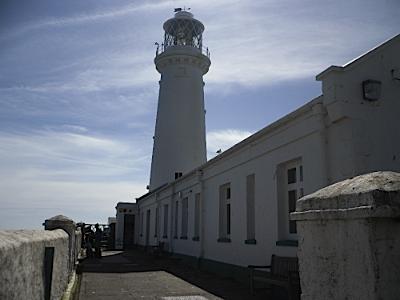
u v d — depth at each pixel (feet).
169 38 95.86
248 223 38.11
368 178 9.52
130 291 32.86
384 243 8.47
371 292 8.35
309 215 10.64
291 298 24.48
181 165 84.33
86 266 53.98
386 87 25.48
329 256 9.86
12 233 11.18
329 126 25.84
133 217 107.34
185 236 61.26
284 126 31.22
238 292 32.12
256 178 36.52
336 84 24.29
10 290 9.30
